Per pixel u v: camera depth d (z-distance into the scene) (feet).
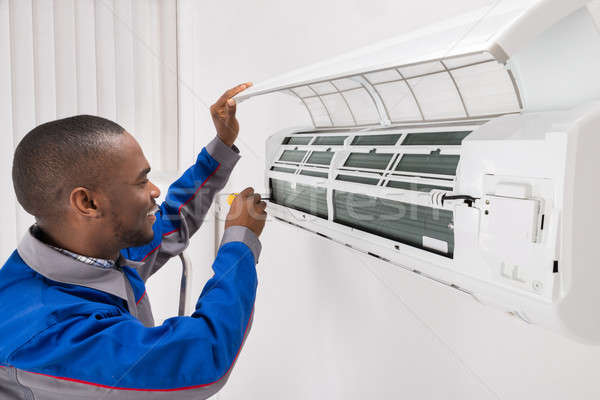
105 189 1.90
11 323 1.75
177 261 5.63
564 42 1.35
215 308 1.94
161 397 1.73
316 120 3.47
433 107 2.33
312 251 3.93
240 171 4.83
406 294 2.92
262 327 4.94
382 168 2.16
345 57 1.89
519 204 1.29
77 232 1.97
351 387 3.56
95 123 1.91
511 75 1.62
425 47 1.36
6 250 4.68
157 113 5.29
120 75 5.04
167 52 5.20
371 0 2.90
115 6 4.91
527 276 1.29
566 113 1.29
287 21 3.82
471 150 1.51
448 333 2.64
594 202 1.24
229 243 2.31
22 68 4.53
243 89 2.88
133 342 1.71
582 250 1.24
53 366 1.66
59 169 1.80
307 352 4.14
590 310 1.30
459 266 1.58
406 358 2.97
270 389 4.84
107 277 2.09
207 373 1.80
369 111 2.84
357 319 3.42
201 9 5.10
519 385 2.25
